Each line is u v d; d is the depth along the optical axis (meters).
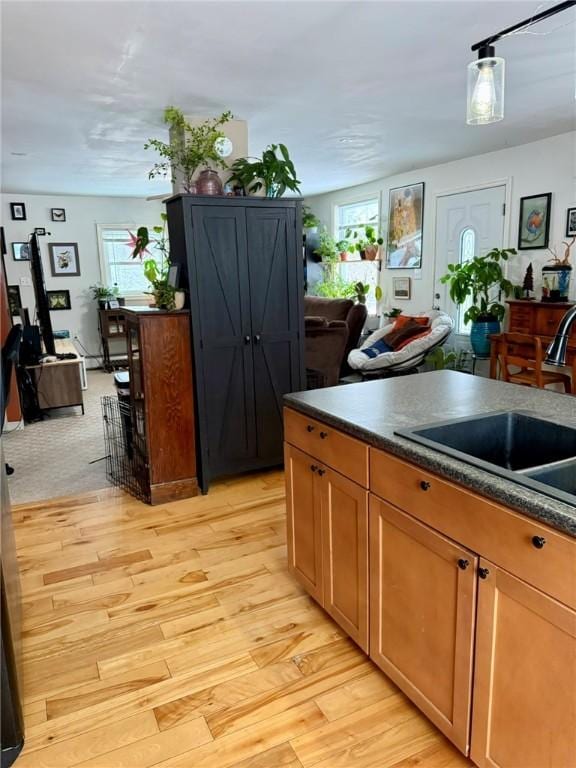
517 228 5.25
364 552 1.76
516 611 1.21
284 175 3.41
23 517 3.15
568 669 1.10
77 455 4.20
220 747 1.59
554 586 1.10
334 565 1.96
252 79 3.09
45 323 5.25
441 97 3.52
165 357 3.19
